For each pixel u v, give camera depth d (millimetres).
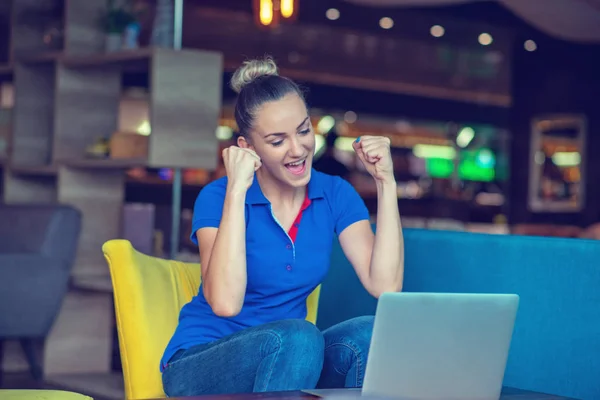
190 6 11703
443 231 2920
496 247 2738
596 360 2469
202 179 13906
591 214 14148
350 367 2432
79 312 5410
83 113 5848
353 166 19703
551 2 6543
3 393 2389
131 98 7949
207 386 2406
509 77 18656
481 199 19609
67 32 5699
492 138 22438
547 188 15047
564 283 2562
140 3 7379
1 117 6469
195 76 5105
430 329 1922
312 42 15773
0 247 5410
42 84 6328
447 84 19312
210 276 2396
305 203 2611
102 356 5461
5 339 5383
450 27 13875
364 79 18578
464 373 1984
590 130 14305
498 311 1994
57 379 5137
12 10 6273
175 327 2758
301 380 2270
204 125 5145
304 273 2545
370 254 2643
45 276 5277
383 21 13656
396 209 2621
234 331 2512
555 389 2561
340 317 3164
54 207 5418
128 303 2668
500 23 12336
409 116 19859
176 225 5211
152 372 2643
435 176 22172
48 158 6348
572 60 14430
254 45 15500
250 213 2537
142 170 12867
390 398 1921
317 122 20656
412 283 2973
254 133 2463
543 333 2604
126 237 5504
